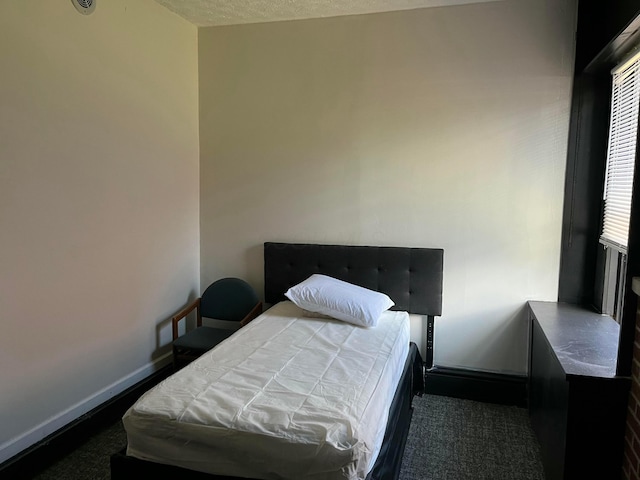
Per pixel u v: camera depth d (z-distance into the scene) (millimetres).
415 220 3107
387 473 1831
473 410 2920
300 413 1707
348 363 2201
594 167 2764
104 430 2654
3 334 2119
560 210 2854
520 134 2875
